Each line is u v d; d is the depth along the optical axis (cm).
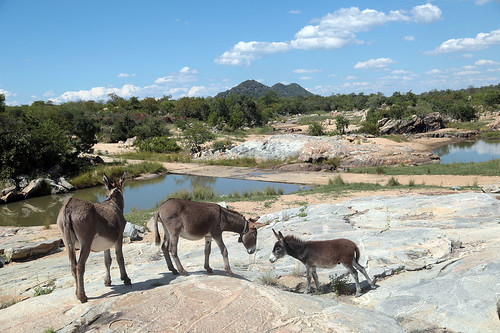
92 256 1180
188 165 4125
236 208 1875
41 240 1457
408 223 1105
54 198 2734
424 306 552
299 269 785
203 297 524
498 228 935
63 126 4481
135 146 5603
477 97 11156
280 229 1216
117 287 601
